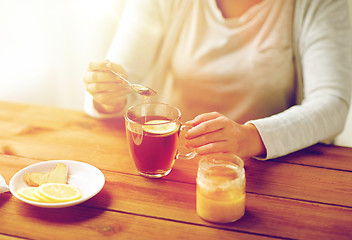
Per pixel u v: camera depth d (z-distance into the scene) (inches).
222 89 42.9
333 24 39.0
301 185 26.1
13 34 66.2
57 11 64.7
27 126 33.8
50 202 22.8
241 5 41.6
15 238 21.1
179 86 44.3
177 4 42.4
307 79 38.4
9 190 24.8
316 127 30.8
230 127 27.6
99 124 34.4
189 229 22.0
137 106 27.4
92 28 64.9
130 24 41.7
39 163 26.5
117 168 27.8
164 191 25.3
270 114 43.3
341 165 28.6
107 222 22.5
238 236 21.6
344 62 37.3
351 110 59.5
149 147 25.1
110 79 31.2
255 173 27.4
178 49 43.6
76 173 26.4
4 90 68.8
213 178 22.1
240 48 42.1
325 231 22.1
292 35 41.6
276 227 22.3
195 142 27.1
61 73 69.0
